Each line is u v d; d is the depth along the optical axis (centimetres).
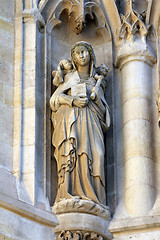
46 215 1100
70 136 1131
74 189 1119
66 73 1183
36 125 1144
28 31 1193
